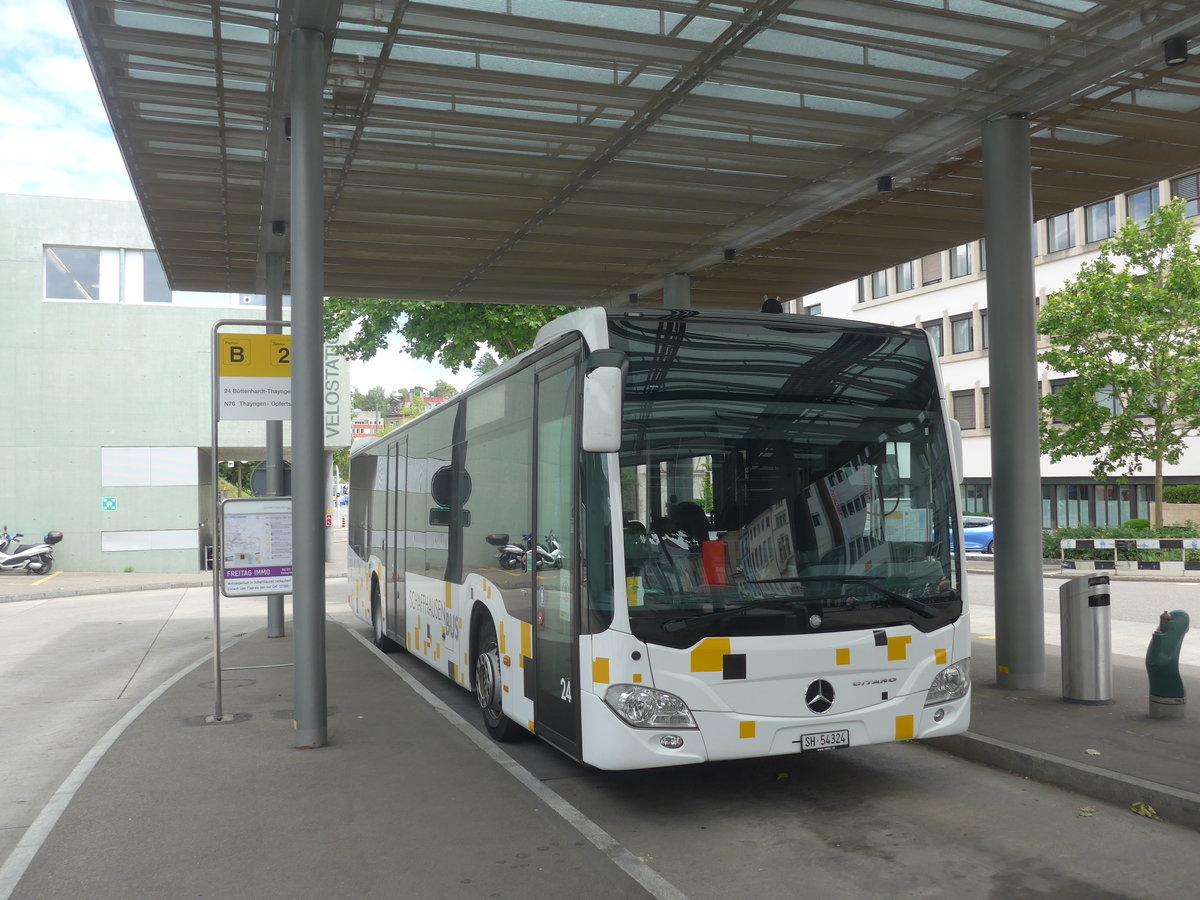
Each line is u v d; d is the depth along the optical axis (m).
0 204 30.47
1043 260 39.28
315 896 5.07
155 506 31.39
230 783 7.12
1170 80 9.68
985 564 31.27
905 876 5.29
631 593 5.95
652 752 5.86
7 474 30.48
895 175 12.12
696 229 14.18
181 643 16.12
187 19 8.34
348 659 13.50
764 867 5.45
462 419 9.87
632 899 4.97
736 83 9.51
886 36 8.66
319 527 8.27
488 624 8.66
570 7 8.17
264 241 14.52
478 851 5.68
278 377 12.23
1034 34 8.59
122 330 31.23
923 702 6.40
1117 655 11.53
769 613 6.09
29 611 22.11
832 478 6.45
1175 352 27.88
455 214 13.30
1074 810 6.35
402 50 8.84
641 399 6.23
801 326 6.68
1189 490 33.62
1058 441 28.66
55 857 5.66
